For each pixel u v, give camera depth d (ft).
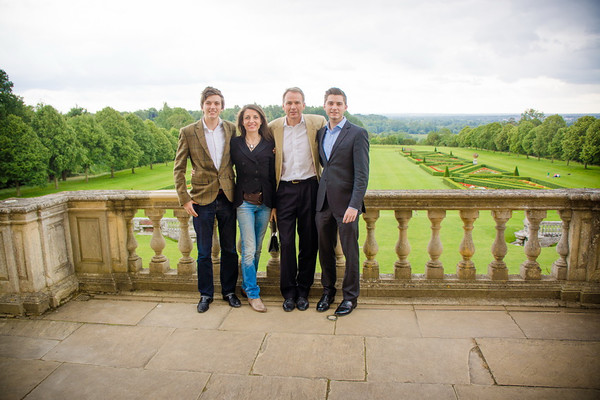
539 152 260.83
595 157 192.85
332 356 8.91
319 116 11.30
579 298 11.04
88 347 9.57
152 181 184.75
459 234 60.23
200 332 10.12
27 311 11.27
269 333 9.96
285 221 11.13
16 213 10.91
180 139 10.93
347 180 10.49
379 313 10.80
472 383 7.89
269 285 12.21
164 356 9.11
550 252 49.90
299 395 7.68
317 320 10.55
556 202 11.00
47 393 7.91
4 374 8.55
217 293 12.41
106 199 12.23
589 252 10.98
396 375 8.20
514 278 11.64
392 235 60.90
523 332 9.67
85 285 12.69
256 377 8.25
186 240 12.62
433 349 9.07
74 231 12.62
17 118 139.13
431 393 7.63
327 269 11.21
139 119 226.99
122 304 11.84
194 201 11.10
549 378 7.97
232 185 11.25
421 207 11.45
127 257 12.80
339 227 10.61
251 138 11.00
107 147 189.16
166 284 12.65
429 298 11.53
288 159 10.93
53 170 158.30
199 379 8.25
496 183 139.44
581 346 9.03
